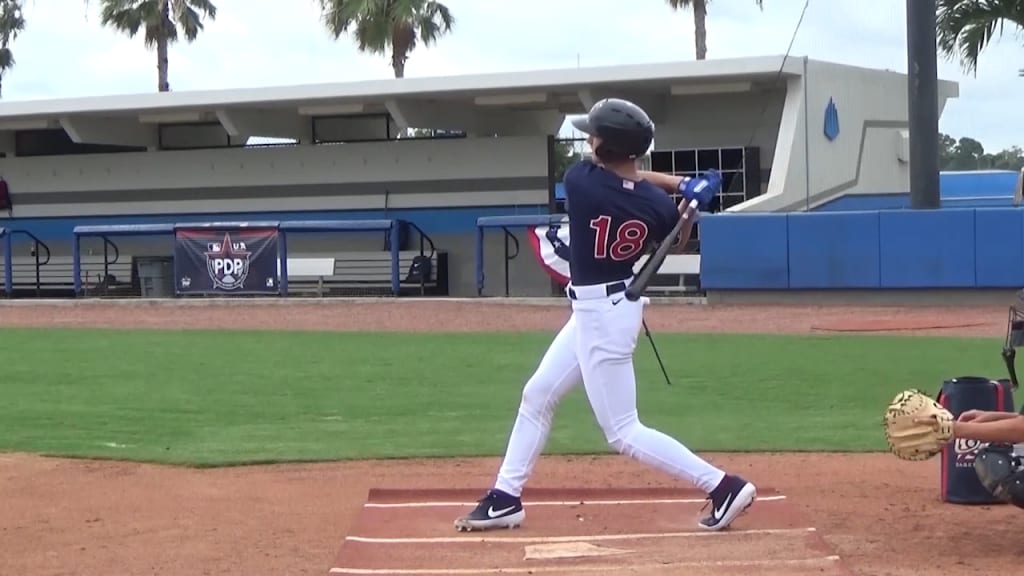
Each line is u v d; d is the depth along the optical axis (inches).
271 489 363.9
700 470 283.1
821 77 1221.7
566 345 287.0
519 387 595.5
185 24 1927.9
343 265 1323.8
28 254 1517.0
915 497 339.9
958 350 708.0
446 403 546.6
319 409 531.8
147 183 1465.3
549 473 382.6
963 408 313.0
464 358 717.3
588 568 255.4
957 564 262.2
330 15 1716.3
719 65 1171.3
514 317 997.8
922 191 1002.1
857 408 518.6
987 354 685.3
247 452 426.6
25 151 1574.8
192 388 599.8
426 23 1788.9
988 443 285.6
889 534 292.0
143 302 1192.8
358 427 482.9
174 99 1346.0
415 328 925.2
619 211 269.9
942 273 987.9
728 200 1306.6
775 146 1283.2
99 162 1477.6
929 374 612.7
